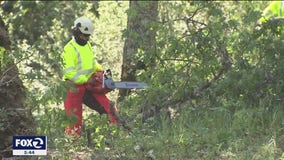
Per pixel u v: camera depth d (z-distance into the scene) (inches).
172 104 589.6
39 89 450.9
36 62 695.1
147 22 692.1
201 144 508.4
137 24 692.7
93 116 494.6
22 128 451.8
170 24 627.2
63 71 547.2
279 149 481.1
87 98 557.6
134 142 496.7
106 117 488.1
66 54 551.5
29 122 455.8
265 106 553.0
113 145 486.9
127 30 613.3
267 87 548.7
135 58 604.7
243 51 566.3
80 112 553.6
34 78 421.1
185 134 520.1
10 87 450.9
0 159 438.9
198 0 622.5
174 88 588.1
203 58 586.6
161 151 490.6
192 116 575.8
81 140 486.0
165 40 594.2
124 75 675.4
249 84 543.5
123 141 485.4
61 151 462.3
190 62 593.0
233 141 502.3
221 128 540.1
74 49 554.3
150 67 597.6
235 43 571.5
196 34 587.2
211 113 570.9
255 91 558.6
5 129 447.5
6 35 471.5
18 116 451.2
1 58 424.8
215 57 584.4
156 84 580.4
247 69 559.2
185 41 588.1
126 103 580.4
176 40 588.1
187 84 588.7
